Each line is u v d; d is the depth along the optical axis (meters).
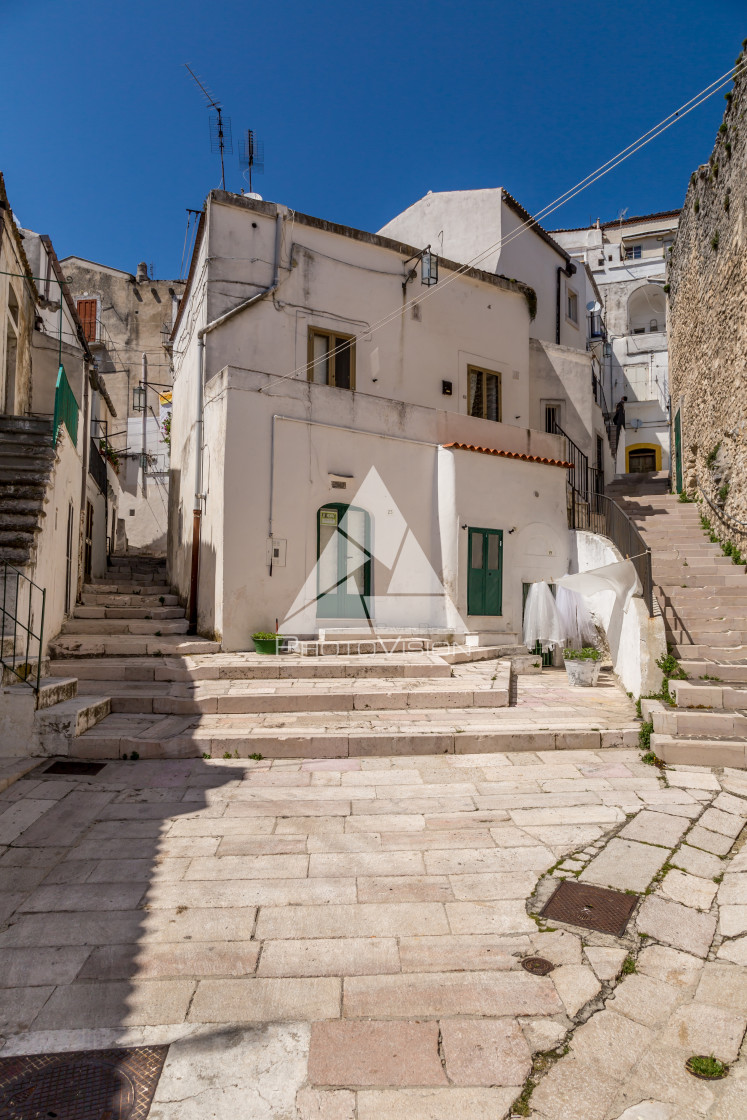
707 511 13.06
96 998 3.01
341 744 6.59
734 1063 2.64
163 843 4.60
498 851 4.54
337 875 4.18
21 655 7.16
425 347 14.08
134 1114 2.38
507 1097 2.47
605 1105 2.44
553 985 3.13
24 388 11.96
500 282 15.35
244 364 11.78
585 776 6.07
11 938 3.46
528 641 11.72
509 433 13.35
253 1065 2.62
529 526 12.71
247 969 3.24
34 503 8.18
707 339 13.16
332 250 12.87
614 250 30.59
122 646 9.30
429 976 3.19
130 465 25.39
